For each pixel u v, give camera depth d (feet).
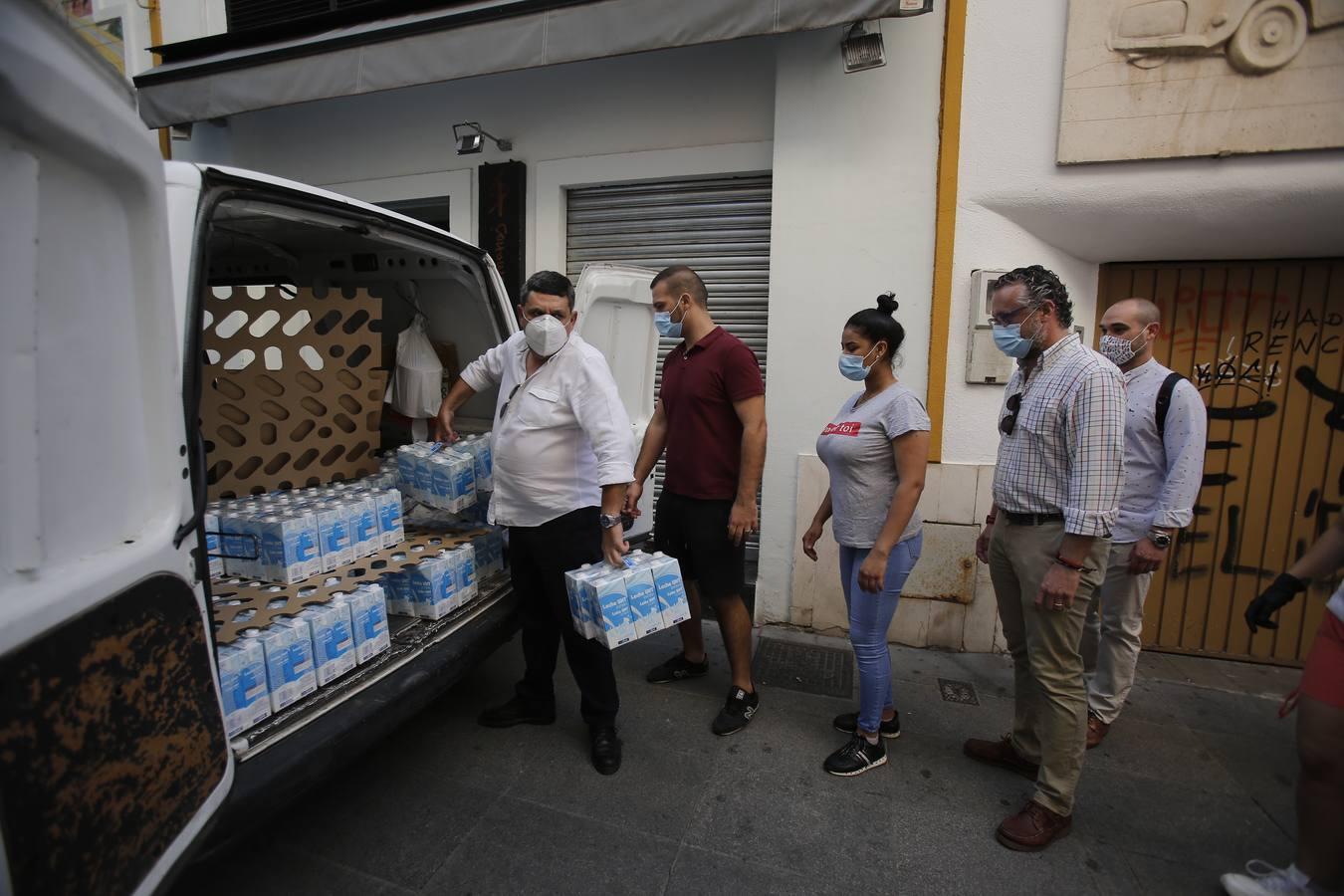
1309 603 11.59
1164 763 8.95
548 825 7.61
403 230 8.20
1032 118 10.66
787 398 12.23
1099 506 6.56
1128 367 9.11
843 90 11.47
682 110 13.09
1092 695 9.41
